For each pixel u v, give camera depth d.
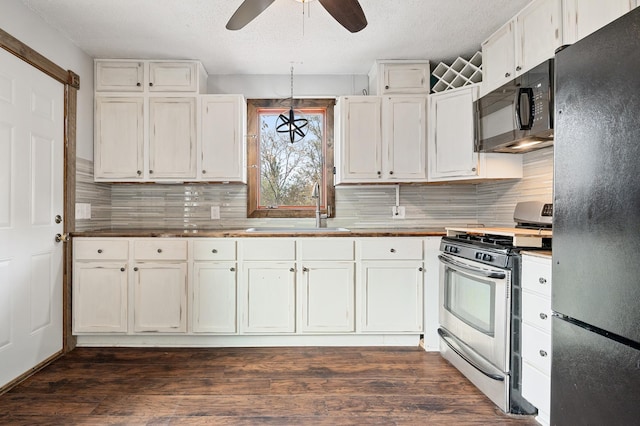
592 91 1.09
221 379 2.19
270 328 2.65
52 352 2.44
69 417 1.78
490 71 2.60
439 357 2.54
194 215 3.25
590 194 1.10
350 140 2.95
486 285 1.99
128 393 2.01
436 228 3.27
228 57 2.94
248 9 1.83
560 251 1.24
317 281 2.67
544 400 1.65
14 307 2.12
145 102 2.92
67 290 2.58
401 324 2.68
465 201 3.31
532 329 1.73
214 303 2.65
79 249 2.62
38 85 2.31
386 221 3.30
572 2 1.87
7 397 1.97
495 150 2.59
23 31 2.17
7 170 2.07
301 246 2.66
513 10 2.30
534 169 2.59
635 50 0.94
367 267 2.67
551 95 1.88
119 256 2.63
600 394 1.06
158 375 2.23
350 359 2.49
